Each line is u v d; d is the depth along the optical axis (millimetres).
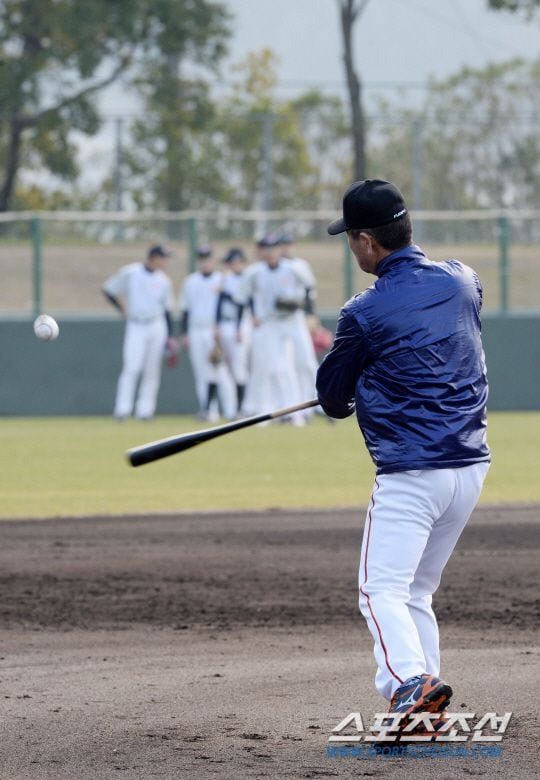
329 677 17609
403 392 13922
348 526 31031
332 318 72062
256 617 21688
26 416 68625
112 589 24016
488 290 74312
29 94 94688
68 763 13812
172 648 19500
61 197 103250
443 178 107000
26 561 26703
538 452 48219
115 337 68875
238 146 108688
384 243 14305
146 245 73375
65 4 95250
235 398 64750
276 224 75125
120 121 88938
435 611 21969
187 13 96562
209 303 62344
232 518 32281
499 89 120188
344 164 109500
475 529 30672
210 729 15094
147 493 37031
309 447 50906
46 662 18641
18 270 71750
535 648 19234
